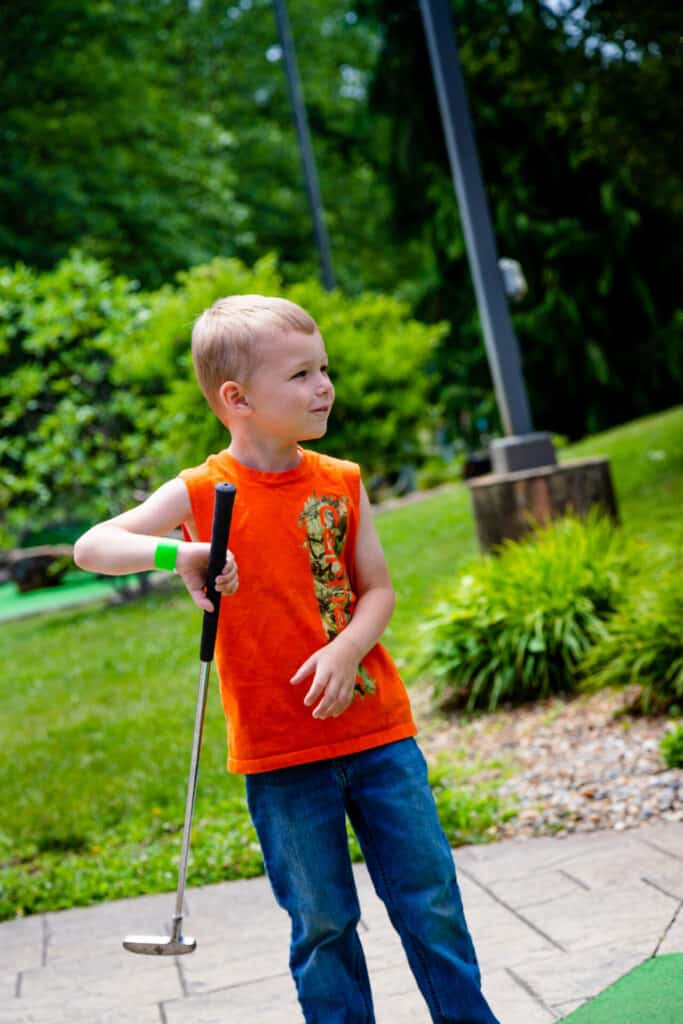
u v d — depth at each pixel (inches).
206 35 1015.0
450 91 314.0
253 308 95.6
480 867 160.6
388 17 698.8
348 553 97.7
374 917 147.8
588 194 707.4
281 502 94.3
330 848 91.9
